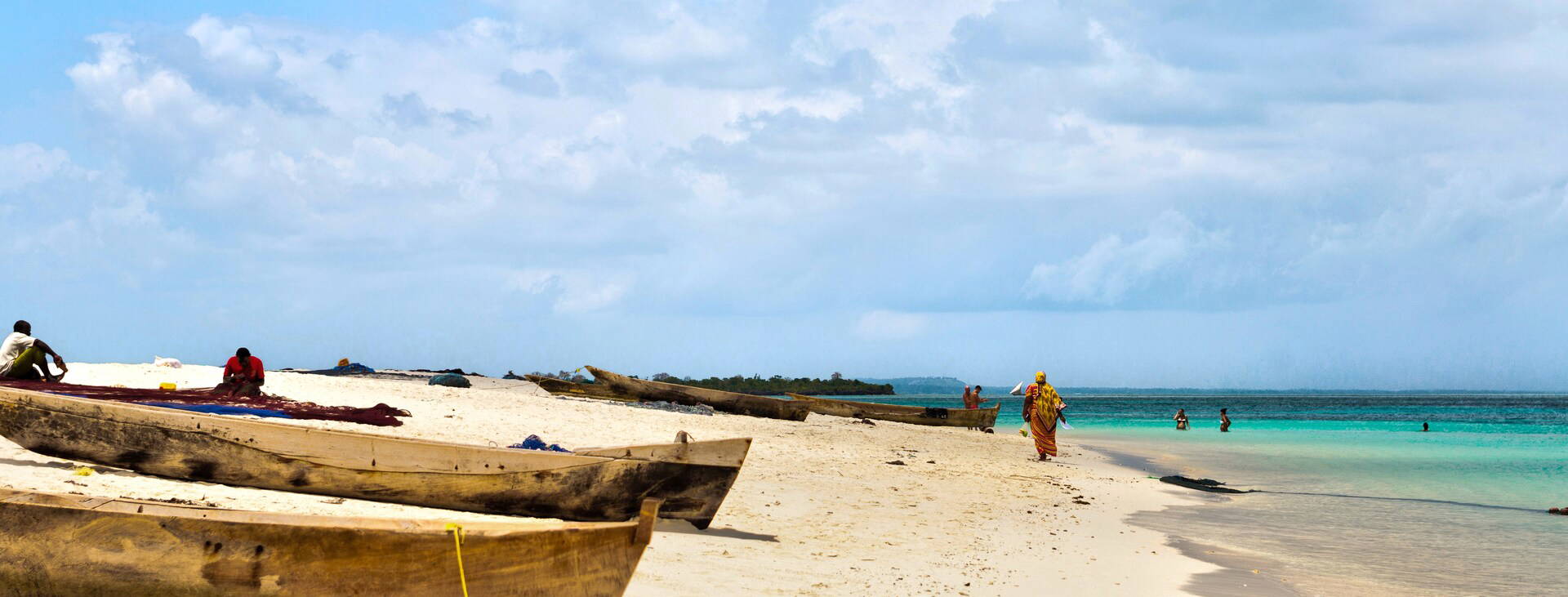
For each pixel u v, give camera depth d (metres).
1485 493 19.98
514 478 10.77
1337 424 59.75
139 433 11.29
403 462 10.86
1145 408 102.69
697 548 10.41
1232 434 46.00
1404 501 18.42
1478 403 142.00
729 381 169.50
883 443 28.75
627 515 11.02
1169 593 10.12
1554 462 28.08
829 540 11.72
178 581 5.97
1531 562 12.24
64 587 5.93
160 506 6.33
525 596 6.26
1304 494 19.72
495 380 38.59
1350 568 11.74
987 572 10.55
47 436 11.34
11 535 5.91
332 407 19.58
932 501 16.20
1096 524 14.80
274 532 6.02
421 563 6.12
